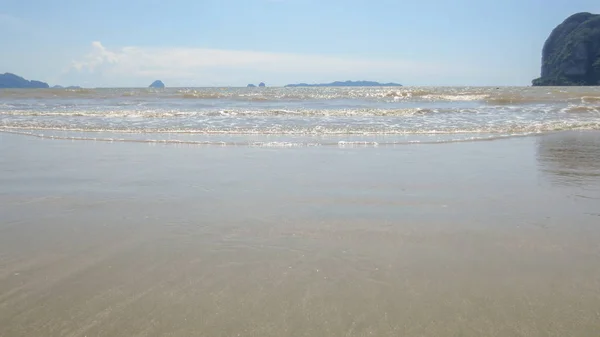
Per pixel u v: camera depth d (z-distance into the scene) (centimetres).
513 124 1229
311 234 391
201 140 977
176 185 581
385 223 420
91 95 2944
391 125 1216
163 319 251
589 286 287
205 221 430
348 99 2608
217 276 305
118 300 273
